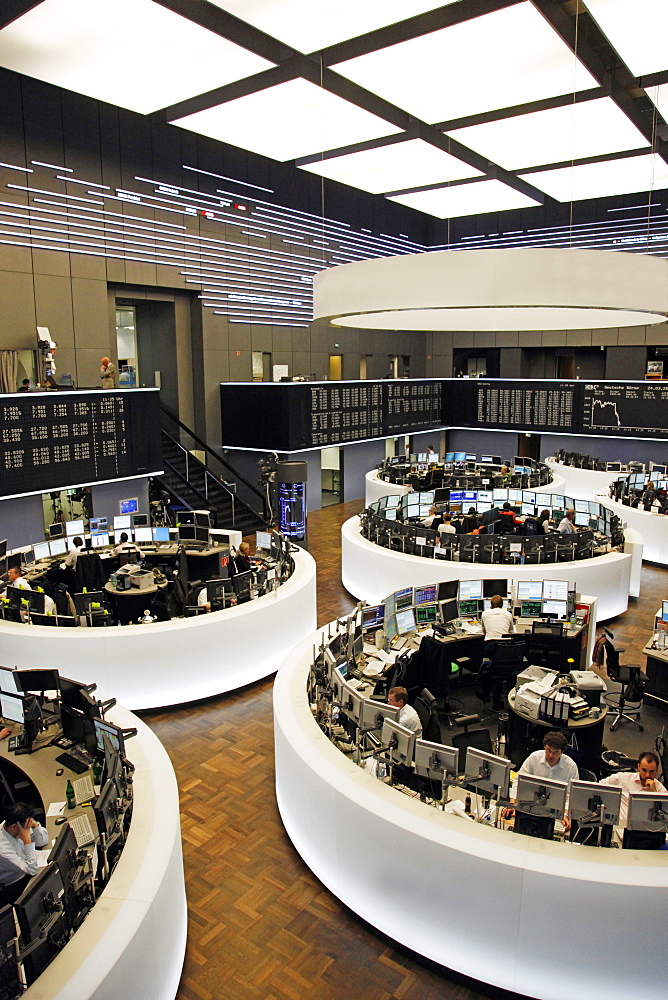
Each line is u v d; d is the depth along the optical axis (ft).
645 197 69.51
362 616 25.31
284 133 49.88
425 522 44.34
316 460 65.57
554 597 27.91
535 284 15.92
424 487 62.08
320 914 16.28
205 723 25.63
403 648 25.59
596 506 46.75
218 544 39.45
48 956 11.21
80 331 47.14
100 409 42.96
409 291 16.65
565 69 38.88
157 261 52.01
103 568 36.70
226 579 29.04
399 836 14.65
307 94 41.63
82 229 46.60
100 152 47.32
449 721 25.73
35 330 44.34
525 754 21.43
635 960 12.98
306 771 17.22
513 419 78.33
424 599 28.02
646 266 16.67
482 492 51.37
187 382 57.77
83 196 46.47
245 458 59.98
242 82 40.37
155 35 34.06
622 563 36.32
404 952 15.12
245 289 59.88
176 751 23.77
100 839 13.93
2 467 37.99
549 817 14.66
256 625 28.09
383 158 55.93
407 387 74.02
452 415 82.28
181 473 54.13
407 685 25.79
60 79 39.65
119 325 60.18
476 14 32.22
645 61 38.96
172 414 54.19
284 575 32.73
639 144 52.49
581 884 12.88
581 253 15.97
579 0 32.30
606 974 13.16
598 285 16.10
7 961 10.62
